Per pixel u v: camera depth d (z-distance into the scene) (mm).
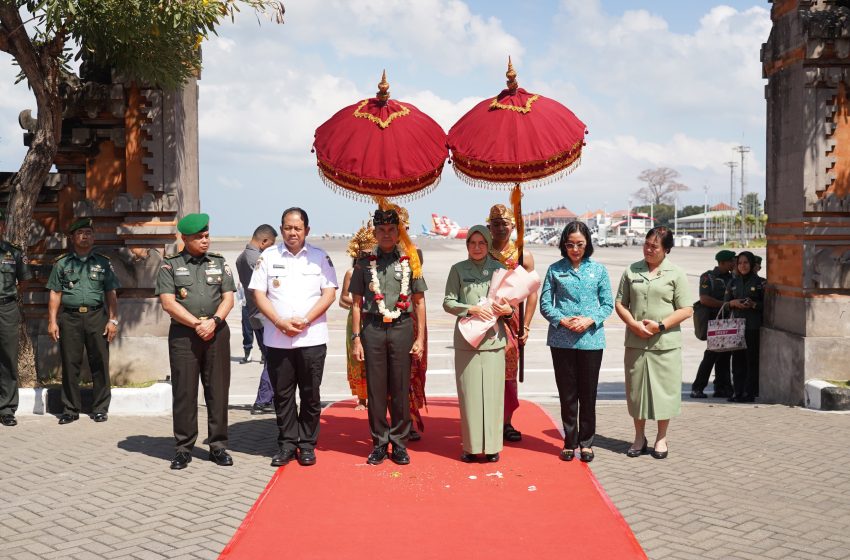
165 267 6121
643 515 4930
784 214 8656
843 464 6070
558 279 6293
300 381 6199
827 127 8242
